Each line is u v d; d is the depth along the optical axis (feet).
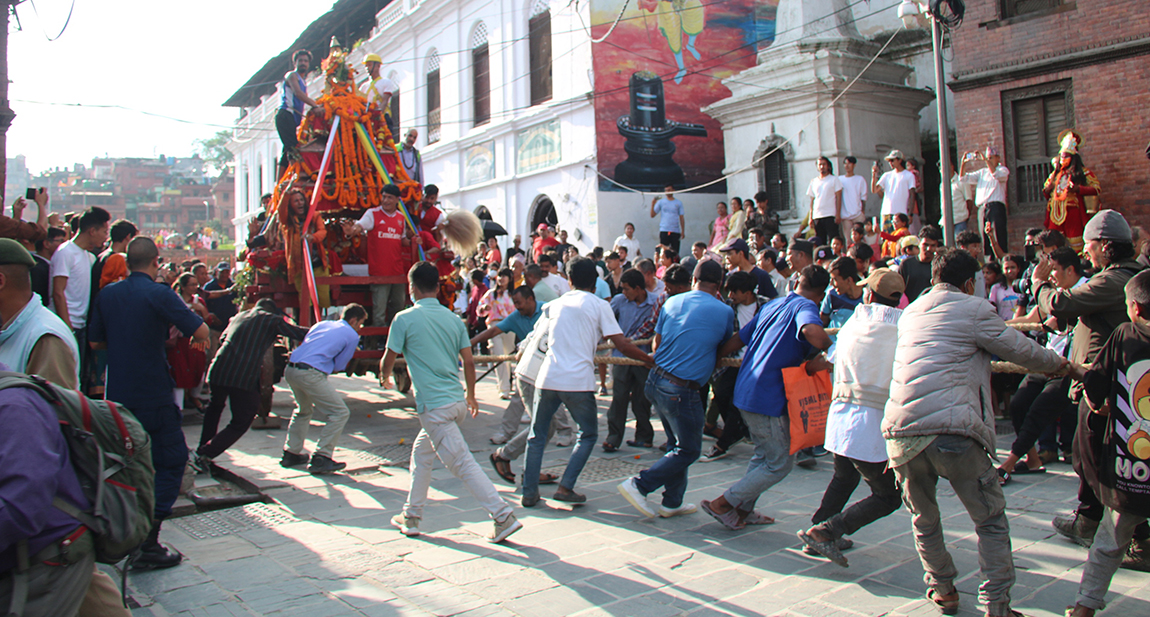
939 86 33.12
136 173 341.82
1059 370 11.98
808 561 14.34
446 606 12.51
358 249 32.09
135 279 15.29
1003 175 39.42
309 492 20.04
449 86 75.31
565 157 60.29
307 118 29.81
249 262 30.19
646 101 58.49
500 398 35.96
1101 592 11.00
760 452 15.92
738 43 62.13
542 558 14.76
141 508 8.93
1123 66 37.32
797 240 23.72
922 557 12.03
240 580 13.84
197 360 29.99
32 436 7.54
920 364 11.71
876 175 44.01
